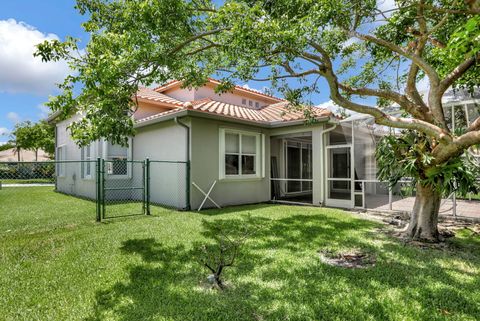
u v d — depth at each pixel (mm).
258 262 3877
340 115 8703
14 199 10781
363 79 7477
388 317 2508
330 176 9430
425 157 4445
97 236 5285
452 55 4234
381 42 4855
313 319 2494
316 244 4734
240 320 2506
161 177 9469
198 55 6227
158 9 4086
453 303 2744
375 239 5051
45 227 6047
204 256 4145
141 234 5422
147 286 3168
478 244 4742
